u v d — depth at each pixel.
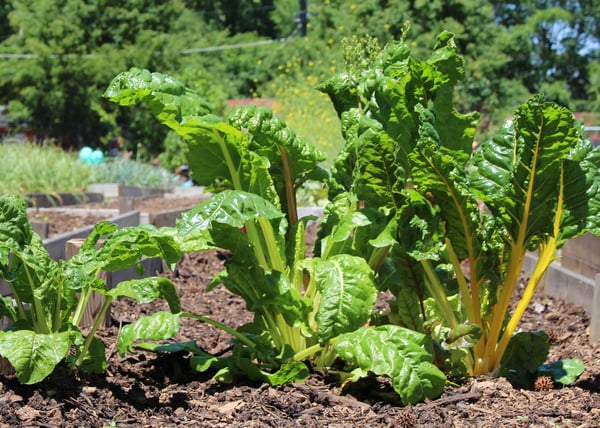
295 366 2.22
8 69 17.25
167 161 12.83
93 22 17.86
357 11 15.77
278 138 2.33
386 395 2.22
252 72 20.52
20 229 2.20
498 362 2.32
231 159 2.30
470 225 2.22
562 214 2.27
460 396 2.17
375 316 2.40
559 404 2.18
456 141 2.32
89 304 2.66
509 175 2.25
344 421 2.07
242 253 2.28
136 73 2.28
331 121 7.33
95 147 17.56
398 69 2.35
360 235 2.34
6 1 21.56
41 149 8.33
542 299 3.44
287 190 2.45
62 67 16.98
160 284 2.26
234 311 3.13
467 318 2.45
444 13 16.30
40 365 2.04
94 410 2.08
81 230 3.31
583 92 21.89
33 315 2.20
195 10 24.84
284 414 2.11
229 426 2.04
